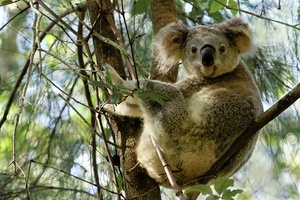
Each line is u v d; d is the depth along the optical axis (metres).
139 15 10.09
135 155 7.64
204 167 7.45
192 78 8.14
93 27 7.34
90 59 6.91
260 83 9.47
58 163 9.43
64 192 8.91
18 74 10.22
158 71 8.37
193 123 7.40
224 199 5.39
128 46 9.80
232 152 7.11
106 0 7.95
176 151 7.39
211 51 7.93
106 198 8.63
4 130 10.26
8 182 8.67
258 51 9.43
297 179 11.20
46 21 10.69
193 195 7.41
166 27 8.44
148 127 7.55
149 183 7.61
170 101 7.50
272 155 10.09
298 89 6.41
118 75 7.34
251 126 6.82
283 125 9.90
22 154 9.63
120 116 7.73
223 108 7.48
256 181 10.45
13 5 12.33
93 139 7.60
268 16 9.48
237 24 8.30
